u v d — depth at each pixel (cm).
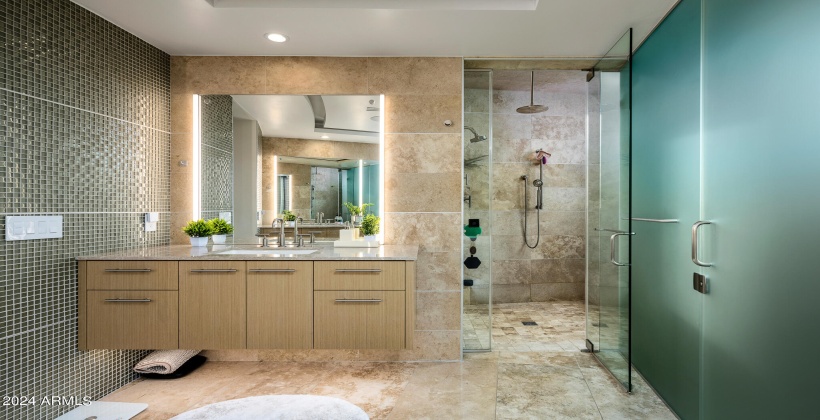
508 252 503
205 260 252
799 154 139
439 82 314
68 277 236
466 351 335
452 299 313
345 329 253
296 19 253
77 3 234
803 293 138
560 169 505
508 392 261
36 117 213
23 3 205
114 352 265
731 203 180
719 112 189
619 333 276
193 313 252
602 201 307
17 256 205
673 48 235
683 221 224
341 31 270
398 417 229
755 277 164
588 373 291
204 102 318
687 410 220
